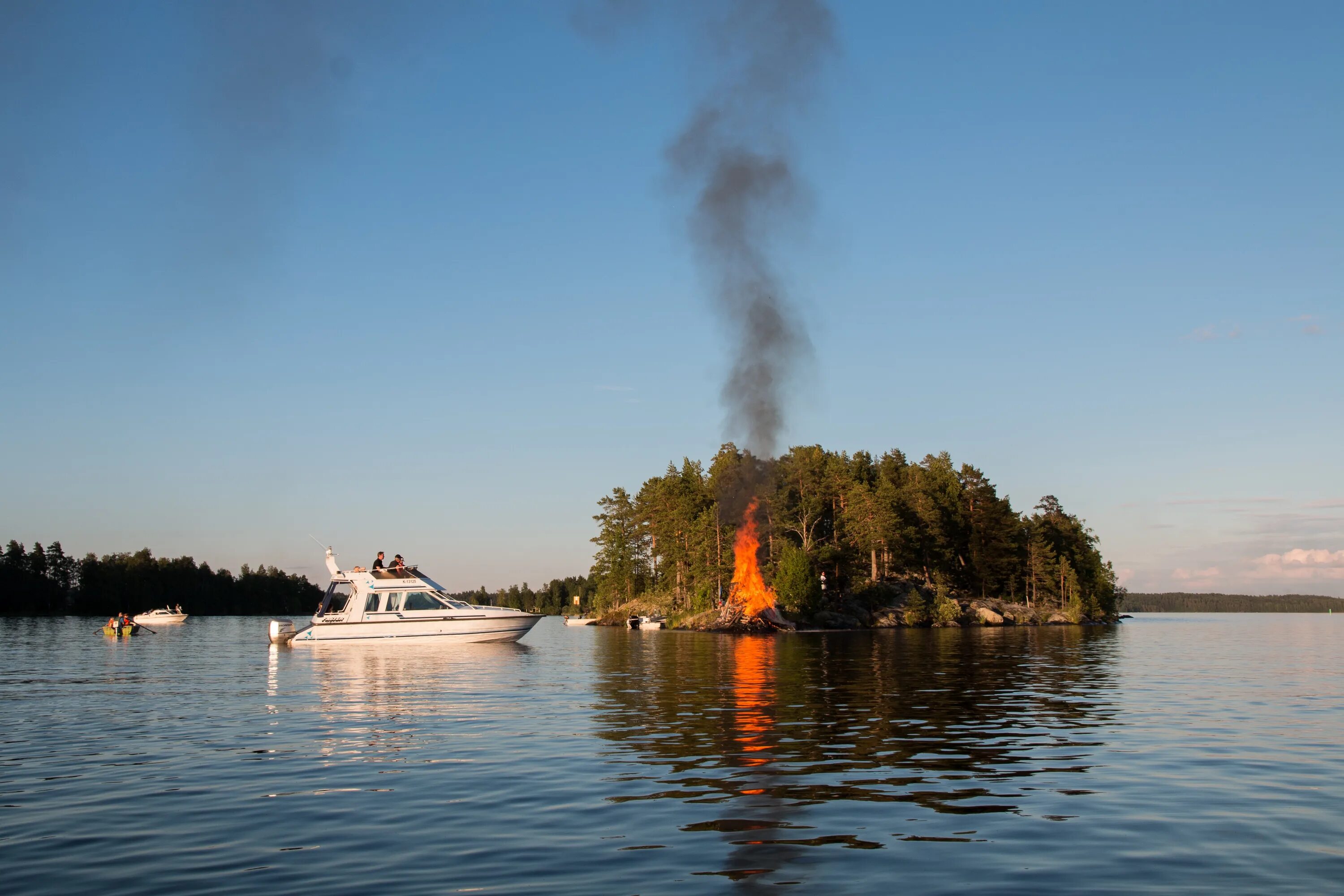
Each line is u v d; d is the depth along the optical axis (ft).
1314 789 40.34
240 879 28.48
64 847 32.17
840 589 308.19
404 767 45.93
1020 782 41.78
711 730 58.03
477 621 151.74
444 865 29.84
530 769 45.21
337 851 31.48
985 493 360.28
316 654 137.90
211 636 225.56
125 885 28.02
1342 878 28.22
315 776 43.78
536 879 28.22
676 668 110.73
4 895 27.14
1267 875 28.48
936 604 304.09
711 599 287.28
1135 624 339.98
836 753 49.37
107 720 64.49
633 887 27.40
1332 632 240.73
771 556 288.10
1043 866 29.45
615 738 54.80
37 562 492.95
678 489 348.18
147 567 538.47
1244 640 191.01
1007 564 350.64
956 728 58.59
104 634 234.38
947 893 26.89
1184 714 65.51
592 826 34.50
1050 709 68.33
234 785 42.01
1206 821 34.99
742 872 28.86
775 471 300.40
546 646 172.14
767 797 38.99
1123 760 47.03
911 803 37.93
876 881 27.91
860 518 315.17
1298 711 67.31
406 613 151.53
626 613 359.66
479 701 74.49
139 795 40.06
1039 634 225.56
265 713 67.56
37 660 130.21
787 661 121.80
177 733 58.08
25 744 53.93
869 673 101.09
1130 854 30.68
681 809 36.99
